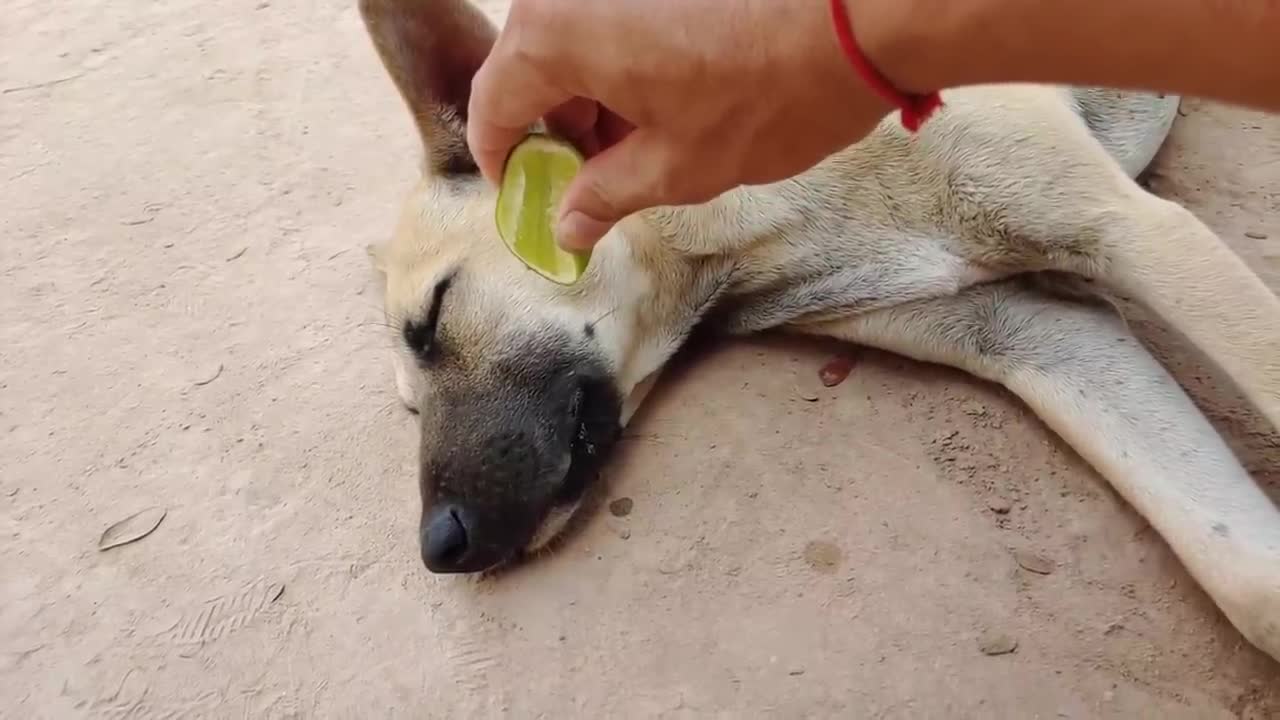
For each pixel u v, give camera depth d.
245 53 0.64
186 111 0.61
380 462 0.43
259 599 0.40
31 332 0.51
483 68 0.25
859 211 0.40
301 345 0.48
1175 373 0.39
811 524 0.38
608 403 0.40
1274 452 0.37
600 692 0.35
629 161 0.24
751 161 0.24
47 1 0.71
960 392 0.41
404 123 0.58
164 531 0.43
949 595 0.35
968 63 0.20
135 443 0.46
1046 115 0.37
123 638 0.40
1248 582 0.31
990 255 0.39
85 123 0.62
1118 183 0.37
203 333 0.50
